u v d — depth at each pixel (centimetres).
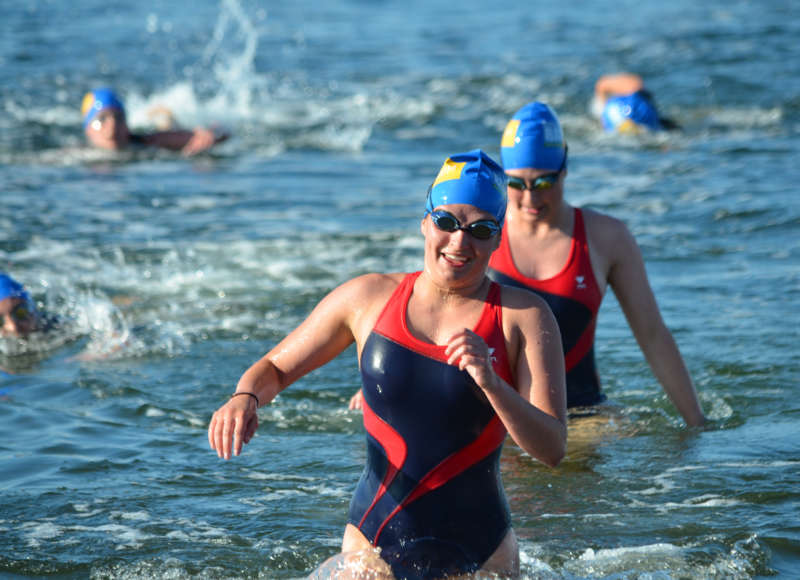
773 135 3672
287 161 3519
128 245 2502
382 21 6588
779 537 1135
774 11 6316
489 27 6231
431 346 979
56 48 5544
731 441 1429
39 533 1164
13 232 2589
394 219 2738
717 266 2273
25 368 1791
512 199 1500
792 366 1692
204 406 1605
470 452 1000
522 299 989
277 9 7175
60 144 3703
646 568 1064
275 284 2217
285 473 1352
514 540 1041
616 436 1458
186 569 1080
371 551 1012
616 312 2050
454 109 4219
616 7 6875
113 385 1697
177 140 3709
